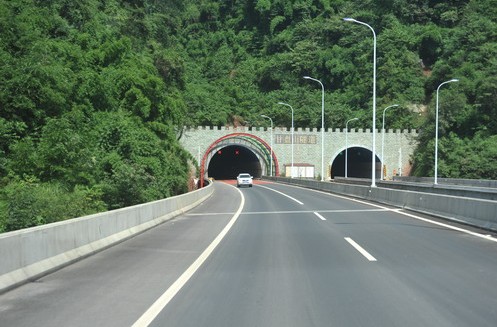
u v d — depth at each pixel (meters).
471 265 9.88
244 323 6.20
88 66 31.16
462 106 83.31
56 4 33.16
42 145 20.92
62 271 9.55
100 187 22.19
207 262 10.47
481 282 8.38
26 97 22.00
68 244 10.52
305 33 128.62
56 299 7.43
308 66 119.38
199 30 138.38
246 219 20.08
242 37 138.12
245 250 12.04
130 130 28.52
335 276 8.94
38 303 7.20
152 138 30.02
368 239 13.70
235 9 146.88
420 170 83.88
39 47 23.62
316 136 87.31
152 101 33.84
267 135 85.50
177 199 22.38
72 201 18.61
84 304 7.14
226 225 17.88
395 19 121.56
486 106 83.44
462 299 7.28
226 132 83.81
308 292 7.78
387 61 109.94
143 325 6.13
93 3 39.94
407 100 102.81
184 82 52.88
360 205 27.33
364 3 129.88
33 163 20.39
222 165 109.25
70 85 25.53
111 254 11.59
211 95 105.06
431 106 85.88
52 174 20.91
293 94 112.62
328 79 119.75
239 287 8.16
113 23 40.94
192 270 9.61
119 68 33.12
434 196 20.59
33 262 8.96
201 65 124.81
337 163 110.94
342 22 125.88
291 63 120.06
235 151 100.12
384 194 28.17
